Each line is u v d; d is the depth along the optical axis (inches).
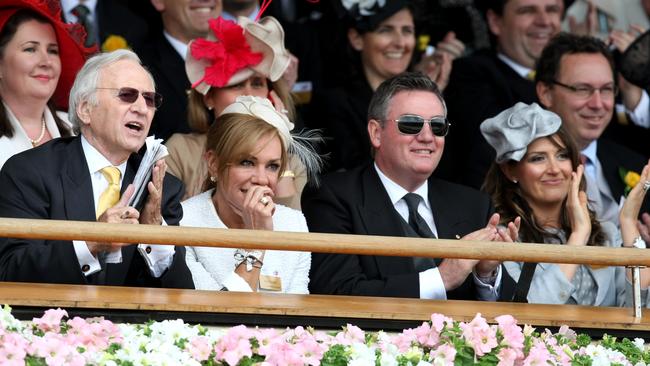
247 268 746.8
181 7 1059.9
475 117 1105.4
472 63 1125.7
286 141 800.9
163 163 719.7
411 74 850.8
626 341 679.7
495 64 1152.8
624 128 1176.2
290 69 1063.6
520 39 1158.3
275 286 788.0
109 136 738.2
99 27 1081.4
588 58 1060.5
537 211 901.2
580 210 868.6
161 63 1052.5
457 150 1111.0
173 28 1066.1
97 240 642.2
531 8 1156.5
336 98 1091.9
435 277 785.6
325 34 1123.9
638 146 1176.2
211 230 651.5
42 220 637.9
